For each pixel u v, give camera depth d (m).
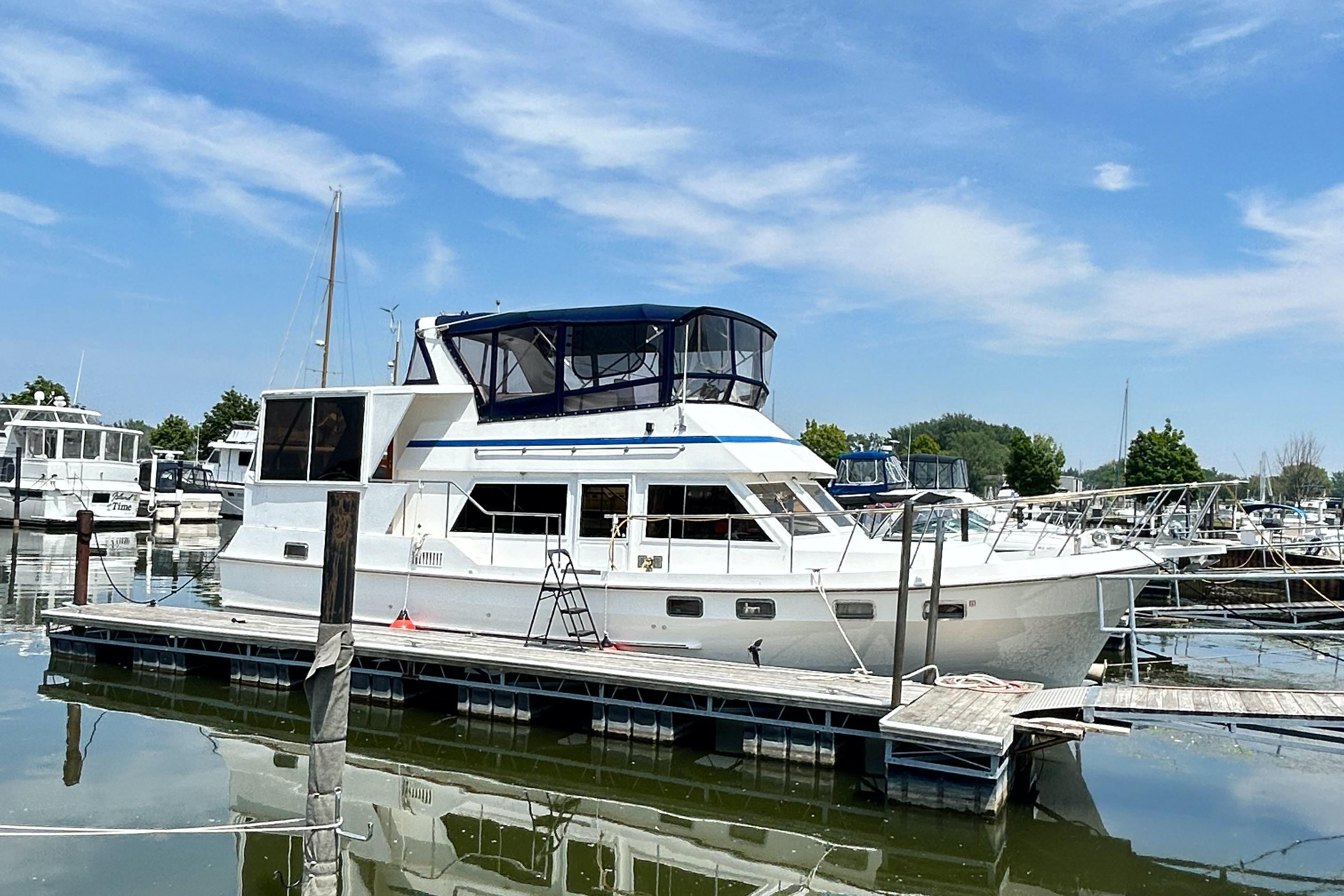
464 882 7.65
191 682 13.48
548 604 12.01
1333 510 41.31
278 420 13.94
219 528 40.88
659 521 11.87
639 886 7.62
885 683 10.38
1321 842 8.66
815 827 8.78
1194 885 7.79
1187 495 12.40
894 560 10.94
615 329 12.27
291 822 7.16
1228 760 11.13
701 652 11.48
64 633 14.52
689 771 10.10
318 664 6.14
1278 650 19.55
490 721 11.58
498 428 12.89
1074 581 10.34
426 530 13.30
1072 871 8.00
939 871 7.96
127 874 7.32
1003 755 8.52
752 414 12.20
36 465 36.03
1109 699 9.45
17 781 9.28
